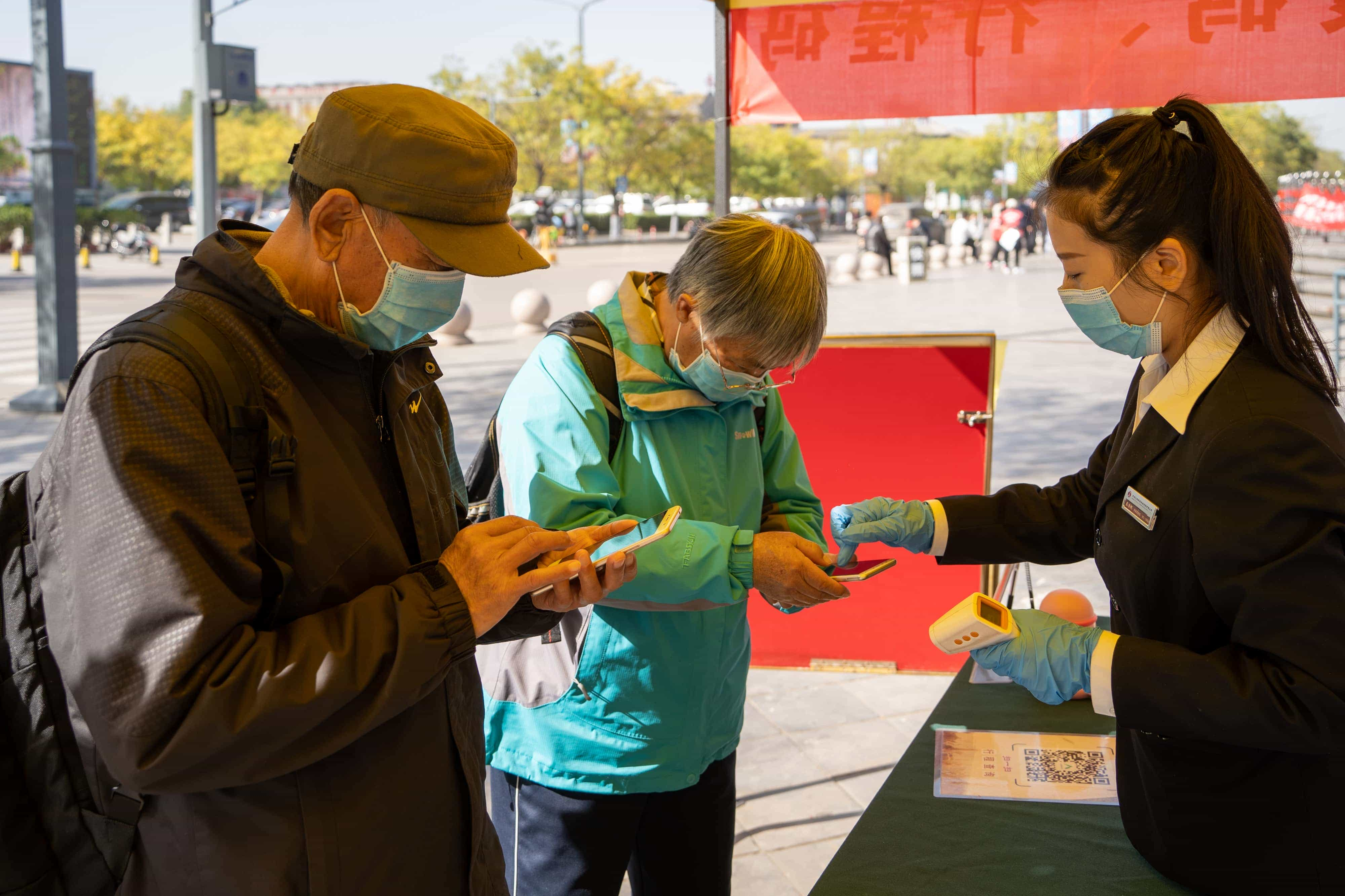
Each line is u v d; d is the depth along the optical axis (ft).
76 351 29.63
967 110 11.34
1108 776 6.20
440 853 4.33
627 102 120.78
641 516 5.92
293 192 4.13
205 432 3.64
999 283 70.03
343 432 4.13
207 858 3.81
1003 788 6.10
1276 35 10.25
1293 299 4.38
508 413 5.89
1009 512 6.19
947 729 6.91
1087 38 10.84
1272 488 4.14
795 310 5.35
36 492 3.76
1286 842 4.56
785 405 12.62
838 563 5.90
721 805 6.42
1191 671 4.34
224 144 137.08
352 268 4.05
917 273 71.82
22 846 3.88
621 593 5.62
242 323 3.91
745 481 6.31
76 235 29.40
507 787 6.24
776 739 11.96
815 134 162.61
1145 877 5.14
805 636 13.34
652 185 133.59
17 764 3.91
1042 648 4.64
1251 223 4.34
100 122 138.10
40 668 3.87
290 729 3.56
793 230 5.64
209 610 3.44
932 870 5.25
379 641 3.74
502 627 5.00
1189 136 4.60
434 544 4.42
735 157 137.80
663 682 5.87
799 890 9.18
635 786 5.92
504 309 57.52
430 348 5.01
